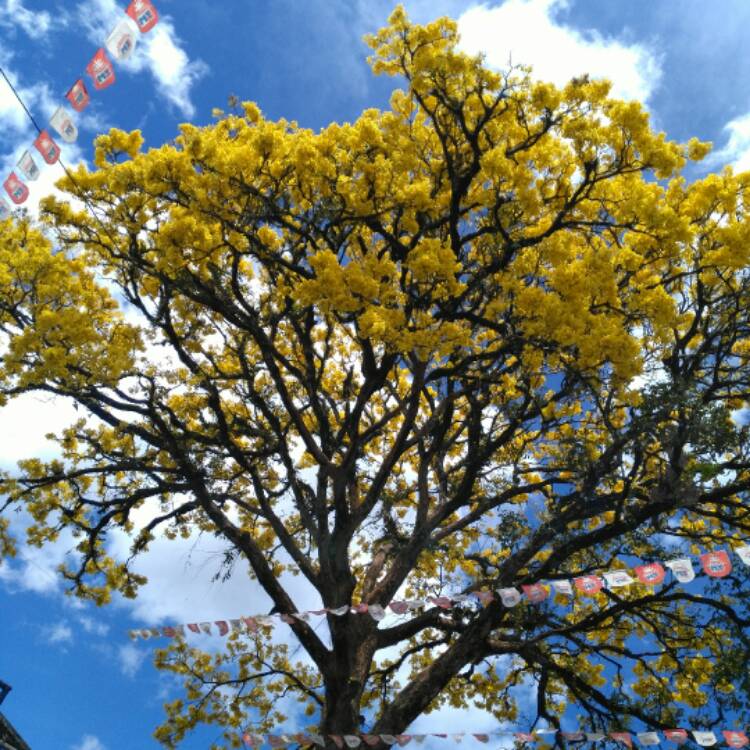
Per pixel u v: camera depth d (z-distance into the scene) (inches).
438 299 352.5
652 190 394.9
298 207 397.7
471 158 384.5
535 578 379.2
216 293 395.5
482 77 347.9
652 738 329.1
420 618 411.8
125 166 366.0
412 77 350.6
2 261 391.9
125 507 434.0
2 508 418.3
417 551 408.5
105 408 411.2
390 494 463.2
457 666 380.5
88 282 469.7
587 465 379.6
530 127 375.2
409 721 368.2
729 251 358.3
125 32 267.9
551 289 362.0
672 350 388.2
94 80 276.7
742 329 384.5
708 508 434.6
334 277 330.6
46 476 425.7
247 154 353.7
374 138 362.9
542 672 414.9
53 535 450.0
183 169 349.1
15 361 372.2
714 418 339.3
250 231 380.2
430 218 386.6
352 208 362.9
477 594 295.1
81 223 404.2
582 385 362.9
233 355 460.1
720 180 379.9
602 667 476.7
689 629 449.1
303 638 380.8
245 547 402.6
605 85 349.7
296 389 479.2
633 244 381.1
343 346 522.9
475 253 413.1
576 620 476.7
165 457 435.5
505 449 460.4
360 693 368.5
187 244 359.6
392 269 340.2
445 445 455.5
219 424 409.7
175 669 484.4
